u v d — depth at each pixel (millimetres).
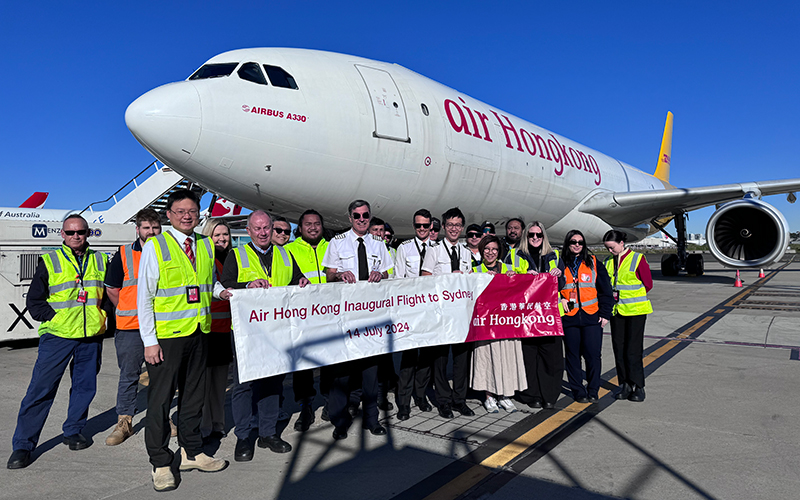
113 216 15070
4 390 5305
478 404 4773
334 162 7242
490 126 10070
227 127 6309
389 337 4043
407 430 4012
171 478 3014
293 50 7605
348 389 3891
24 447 3400
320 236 4527
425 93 8836
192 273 3207
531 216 11898
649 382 5297
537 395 4605
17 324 7766
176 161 6332
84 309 3650
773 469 3125
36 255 8016
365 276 4293
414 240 4883
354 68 8008
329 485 3041
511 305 4395
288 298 3559
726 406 4422
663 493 2828
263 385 3611
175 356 3094
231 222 14625
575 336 4664
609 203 13547
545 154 11711
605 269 4668
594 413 4340
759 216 13305
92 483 3129
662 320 9477
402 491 2930
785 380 5242
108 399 5043
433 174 8594
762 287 15930
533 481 3014
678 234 19188
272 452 3621
